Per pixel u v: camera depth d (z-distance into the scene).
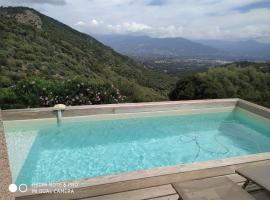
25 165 3.50
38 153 3.87
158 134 4.86
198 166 2.68
